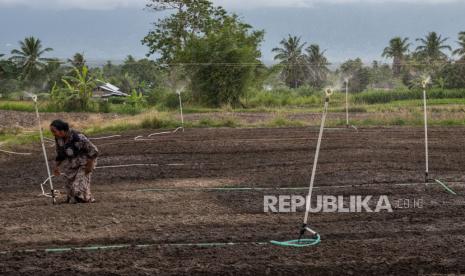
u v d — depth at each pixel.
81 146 12.69
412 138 24.28
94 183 15.87
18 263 8.88
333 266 8.76
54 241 10.10
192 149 21.69
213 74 51.38
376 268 8.72
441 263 8.88
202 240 10.12
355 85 90.56
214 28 65.44
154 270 8.58
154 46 68.94
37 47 93.12
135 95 51.66
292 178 15.74
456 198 13.20
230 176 16.47
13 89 84.94
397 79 100.62
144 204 12.80
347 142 22.89
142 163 19.05
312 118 35.88
